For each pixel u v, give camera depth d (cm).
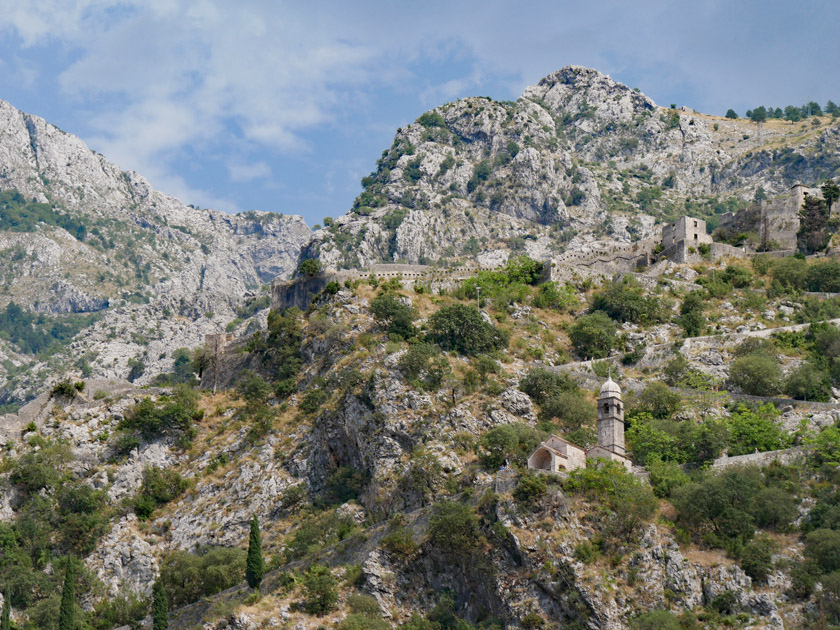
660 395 17488
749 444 15638
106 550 17062
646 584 12875
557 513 13488
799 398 17538
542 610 12862
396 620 13662
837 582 12325
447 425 16725
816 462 14512
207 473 18325
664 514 13812
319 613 13662
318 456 17662
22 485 17862
